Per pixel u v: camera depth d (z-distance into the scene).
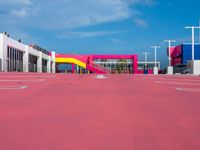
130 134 4.54
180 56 70.31
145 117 5.80
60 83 13.81
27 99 8.14
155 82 15.62
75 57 69.88
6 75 21.05
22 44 42.47
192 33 40.88
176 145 4.04
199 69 37.03
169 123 5.31
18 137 4.34
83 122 5.29
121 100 8.12
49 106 6.97
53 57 67.00
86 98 8.44
